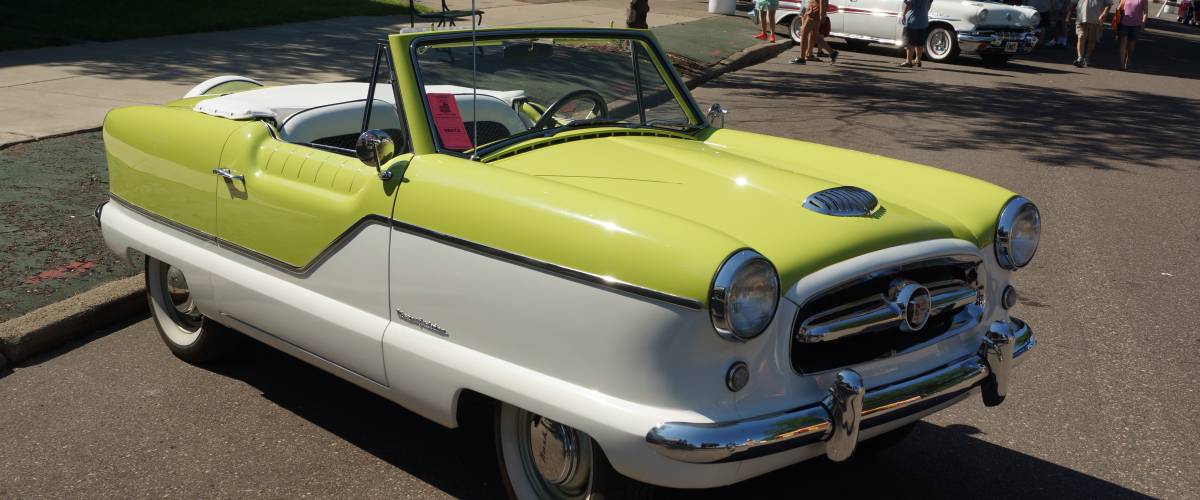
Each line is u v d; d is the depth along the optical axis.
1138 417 4.47
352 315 3.57
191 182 4.17
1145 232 7.54
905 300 3.12
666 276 2.75
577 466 3.18
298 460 3.87
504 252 3.05
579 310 2.90
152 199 4.42
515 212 3.06
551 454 3.25
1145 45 25.42
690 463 2.79
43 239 5.84
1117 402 4.62
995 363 3.48
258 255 3.93
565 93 4.14
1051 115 12.83
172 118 4.35
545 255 2.96
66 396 4.36
